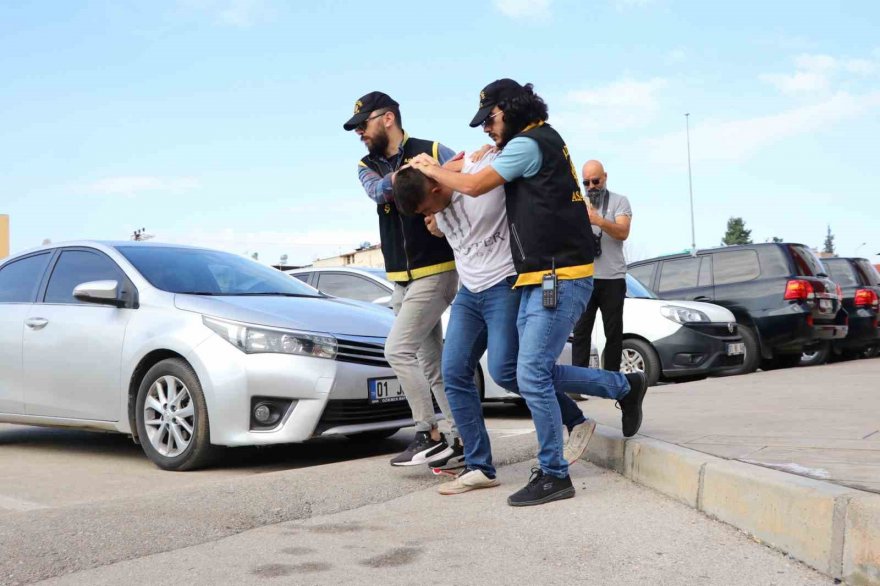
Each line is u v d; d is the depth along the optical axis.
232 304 5.49
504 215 4.11
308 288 6.65
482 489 4.32
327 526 3.68
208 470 5.44
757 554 3.10
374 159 4.73
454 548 3.29
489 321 4.19
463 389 4.30
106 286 5.71
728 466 3.56
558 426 3.97
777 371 10.84
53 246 6.54
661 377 10.70
